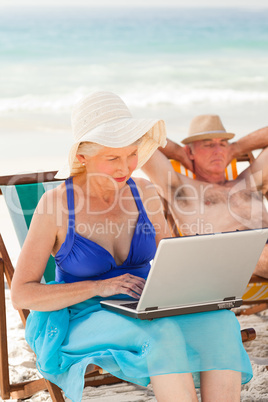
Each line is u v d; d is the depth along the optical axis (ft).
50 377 14.74
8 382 16.74
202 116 27.63
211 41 131.44
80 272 15.10
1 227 37.81
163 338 12.89
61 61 115.55
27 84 105.40
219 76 115.65
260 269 21.35
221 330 13.51
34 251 14.83
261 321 23.47
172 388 12.55
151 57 122.31
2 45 117.50
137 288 14.28
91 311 14.82
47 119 89.25
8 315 24.34
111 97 15.25
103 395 17.01
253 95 106.73
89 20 128.67
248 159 27.99
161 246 12.34
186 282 13.25
